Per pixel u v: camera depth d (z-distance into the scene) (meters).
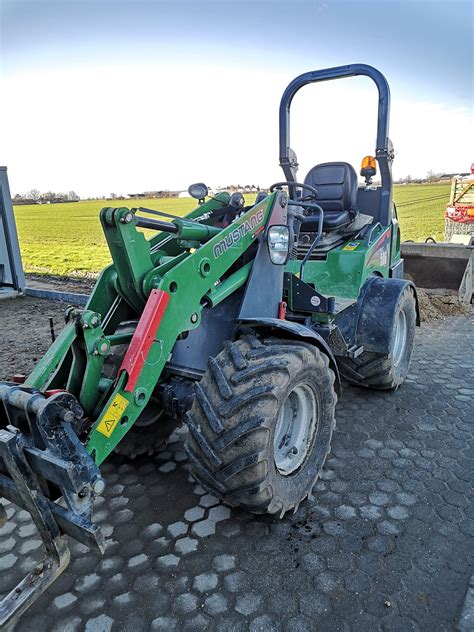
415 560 2.15
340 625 1.84
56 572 1.75
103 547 1.63
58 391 1.78
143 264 2.13
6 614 1.58
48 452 1.63
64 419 1.64
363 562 2.14
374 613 1.88
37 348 5.65
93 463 1.71
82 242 17.62
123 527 2.43
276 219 2.75
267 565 2.14
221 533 2.36
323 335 3.12
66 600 1.99
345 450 3.11
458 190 13.82
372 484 2.73
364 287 3.83
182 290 2.15
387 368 3.68
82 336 1.97
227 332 2.60
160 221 2.22
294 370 2.16
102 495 2.69
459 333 5.84
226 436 2.01
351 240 4.08
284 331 2.49
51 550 1.76
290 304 3.14
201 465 2.12
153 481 2.82
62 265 12.94
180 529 2.40
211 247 2.30
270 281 2.75
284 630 1.82
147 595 2.01
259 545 2.27
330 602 1.94
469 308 6.98
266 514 2.40
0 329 6.62
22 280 9.16
